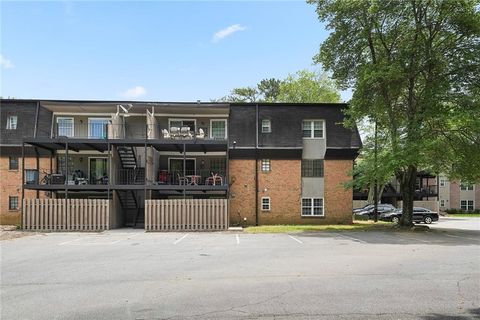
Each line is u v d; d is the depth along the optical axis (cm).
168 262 1239
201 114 2958
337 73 2653
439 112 2225
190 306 735
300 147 2945
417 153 2219
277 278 980
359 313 688
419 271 1067
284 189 2956
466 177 2420
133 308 726
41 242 1834
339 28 2495
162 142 2567
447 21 2297
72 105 2706
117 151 2766
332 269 1103
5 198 2877
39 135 2864
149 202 2444
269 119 3019
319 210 2980
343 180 2991
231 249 1556
